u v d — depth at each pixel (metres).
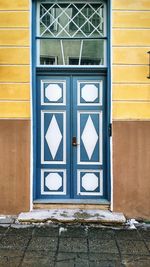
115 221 5.13
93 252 4.28
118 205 5.49
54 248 4.38
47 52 5.74
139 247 4.44
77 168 5.75
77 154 5.75
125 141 5.48
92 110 5.71
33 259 4.09
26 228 5.04
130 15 5.48
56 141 5.75
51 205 5.61
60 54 5.75
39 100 5.72
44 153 5.75
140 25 5.48
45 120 5.73
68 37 5.71
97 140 5.73
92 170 5.73
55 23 5.73
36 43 5.71
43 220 5.19
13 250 4.32
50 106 5.73
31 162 5.53
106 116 5.68
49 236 4.76
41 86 5.72
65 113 5.74
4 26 5.51
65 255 4.19
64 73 5.70
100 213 5.41
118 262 4.04
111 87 5.50
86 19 5.73
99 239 4.67
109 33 5.56
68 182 5.75
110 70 5.53
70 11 5.73
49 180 5.76
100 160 5.73
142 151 5.48
